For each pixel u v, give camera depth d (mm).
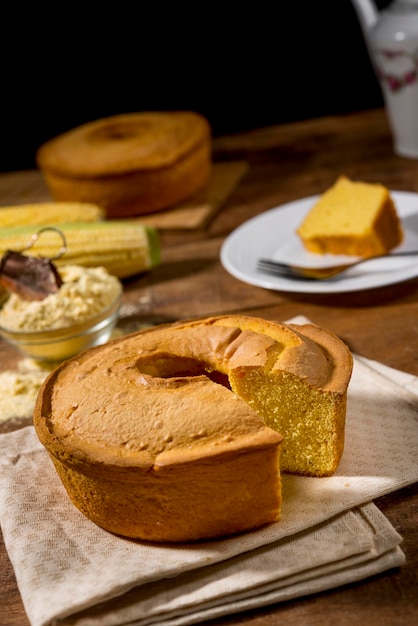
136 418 792
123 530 794
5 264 995
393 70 1258
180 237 1234
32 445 881
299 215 1169
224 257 1102
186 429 780
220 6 1648
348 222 1089
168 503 778
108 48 1696
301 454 825
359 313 1013
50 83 1728
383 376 900
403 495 807
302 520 782
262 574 754
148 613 743
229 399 792
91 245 1111
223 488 773
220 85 1732
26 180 1467
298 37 1667
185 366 859
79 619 745
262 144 1477
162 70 1719
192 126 1331
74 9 1656
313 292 1023
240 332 858
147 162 1244
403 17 1232
